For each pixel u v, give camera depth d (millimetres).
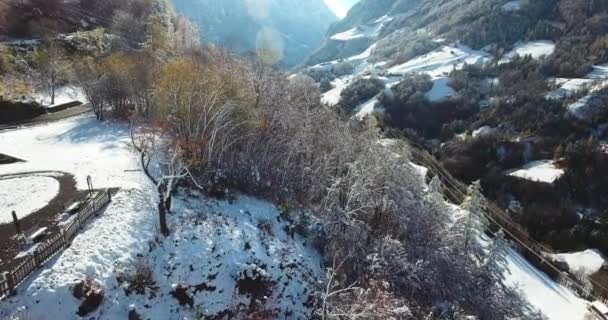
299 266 30344
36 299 19078
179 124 35562
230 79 39750
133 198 28375
